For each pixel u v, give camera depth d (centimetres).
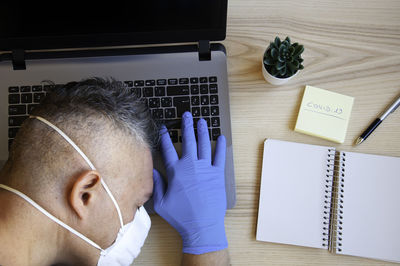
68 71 73
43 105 50
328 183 70
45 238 50
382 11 77
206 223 69
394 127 73
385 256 67
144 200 61
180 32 69
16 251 48
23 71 73
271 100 75
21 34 68
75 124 47
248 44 77
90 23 67
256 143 73
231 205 70
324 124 73
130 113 52
